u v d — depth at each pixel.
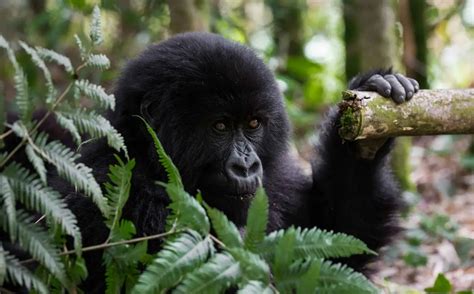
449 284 7.87
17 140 7.95
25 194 5.43
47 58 5.70
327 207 9.31
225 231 5.24
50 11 17.20
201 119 7.67
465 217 13.11
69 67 5.75
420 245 11.27
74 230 5.39
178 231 5.54
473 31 23.69
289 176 9.27
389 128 6.99
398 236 9.62
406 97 7.04
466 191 14.84
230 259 5.05
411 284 10.68
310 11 25.45
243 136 7.83
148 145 7.91
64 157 5.51
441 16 23.14
